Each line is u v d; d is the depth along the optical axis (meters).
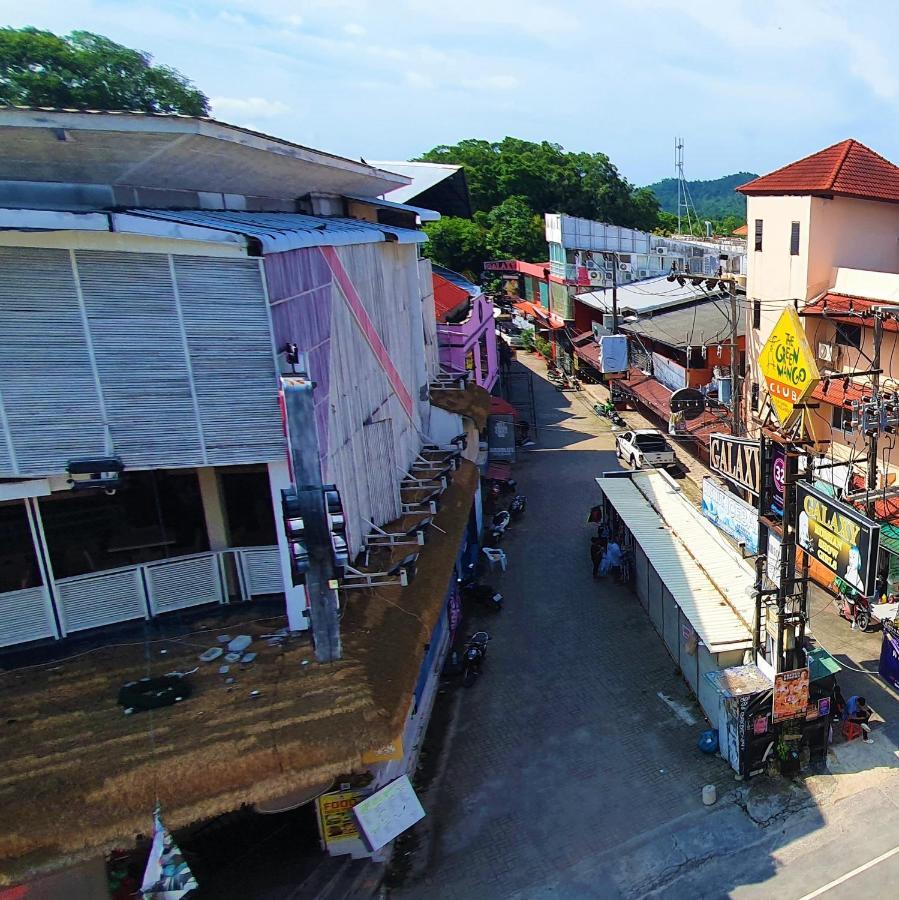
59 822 7.81
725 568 16.83
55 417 9.25
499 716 15.37
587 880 11.23
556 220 47.25
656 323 35.62
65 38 42.31
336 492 8.72
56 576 10.53
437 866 11.62
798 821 12.04
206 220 10.34
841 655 16.64
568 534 24.56
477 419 22.56
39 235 8.67
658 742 14.16
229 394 9.67
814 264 23.16
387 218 21.06
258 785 8.41
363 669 10.01
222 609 11.40
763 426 14.07
